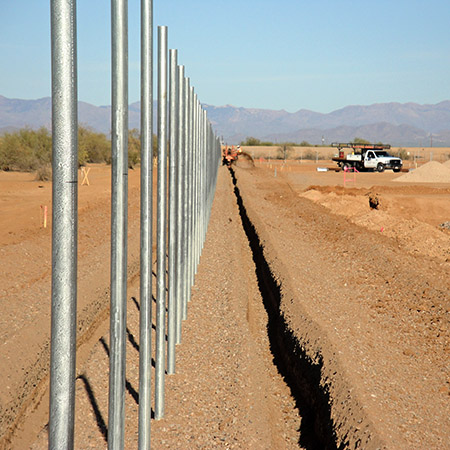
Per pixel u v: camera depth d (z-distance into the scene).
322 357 9.59
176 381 9.30
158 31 7.66
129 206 32.19
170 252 9.40
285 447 8.09
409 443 6.88
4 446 7.84
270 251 18.45
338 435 7.50
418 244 21.31
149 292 6.63
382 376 8.95
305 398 9.49
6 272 15.95
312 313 12.13
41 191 41.34
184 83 9.89
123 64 4.88
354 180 57.59
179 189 10.52
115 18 4.85
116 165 4.96
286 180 58.03
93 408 8.26
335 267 17.50
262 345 12.28
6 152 63.75
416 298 13.70
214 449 7.33
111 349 5.16
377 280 15.62
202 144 17.59
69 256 3.77
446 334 11.23
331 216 29.19
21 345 10.09
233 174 63.81
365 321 11.97
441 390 8.66
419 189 46.41
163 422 7.96
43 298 13.24
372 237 22.17
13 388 8.85
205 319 12.41
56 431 3.80
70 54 3.69
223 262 17.89
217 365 9.98
